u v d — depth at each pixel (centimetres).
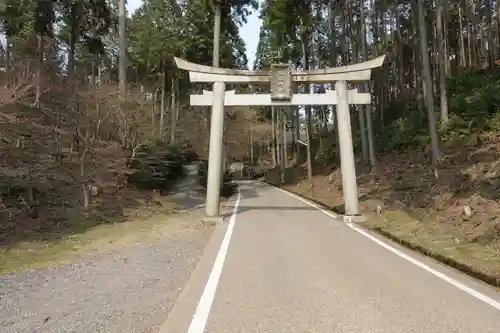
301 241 917
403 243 866
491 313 444
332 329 400
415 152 2061
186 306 473
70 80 1706
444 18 3066
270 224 1202
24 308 514
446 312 448
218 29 2300
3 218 1280
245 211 1573
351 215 1270
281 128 4328
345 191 1298
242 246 863
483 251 729
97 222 1373
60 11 2106
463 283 566
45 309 504
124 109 1778
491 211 993
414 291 529
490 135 1669
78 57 3177
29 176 1378
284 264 690
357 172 2312
